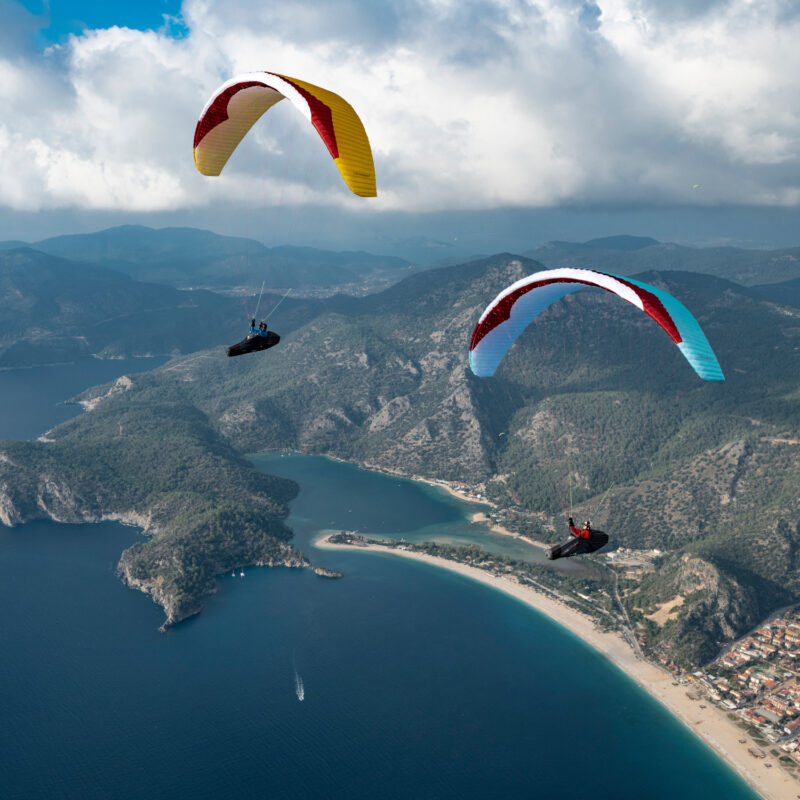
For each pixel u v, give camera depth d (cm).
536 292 3516
